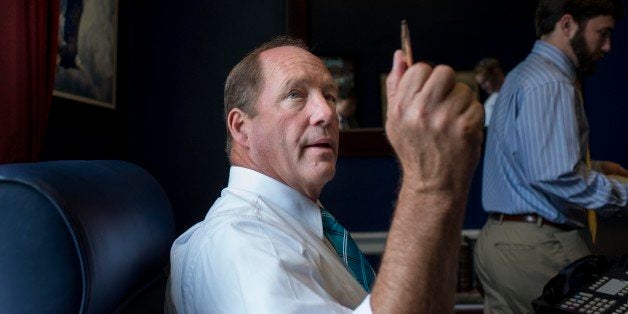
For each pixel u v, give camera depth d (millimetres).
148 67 2916
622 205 1688
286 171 1044
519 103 1812
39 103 1721
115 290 823
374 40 2887
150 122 2906
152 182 1191
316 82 1042
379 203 2904
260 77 1051
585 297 1063
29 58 1669
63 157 2154
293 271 833
